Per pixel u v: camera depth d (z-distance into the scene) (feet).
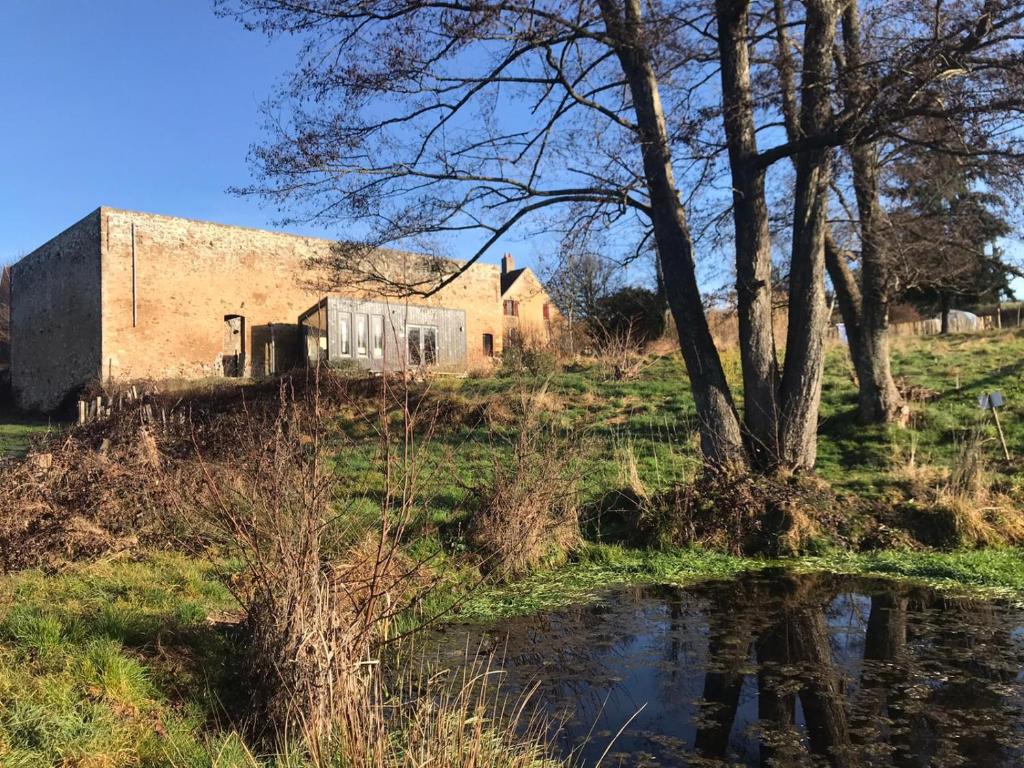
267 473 17.34
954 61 29.27
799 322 36.96
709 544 33.47
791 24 36.63
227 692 16.89
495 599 26.91
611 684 19.44
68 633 17.38
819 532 33.63
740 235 37.55
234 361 98.89
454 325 103.71
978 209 43.34
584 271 81.51
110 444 36.42
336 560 19.26
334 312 92.17
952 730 16.43
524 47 35.37
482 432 48.62
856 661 20.70
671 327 81.82
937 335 81.30
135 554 26.86
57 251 101.91
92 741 13.32
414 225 37.50
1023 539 32.71
